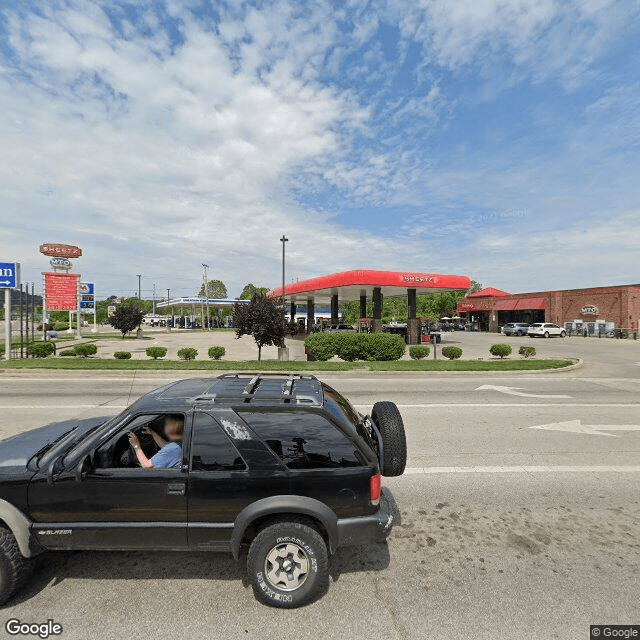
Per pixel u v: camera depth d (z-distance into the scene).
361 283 30.23
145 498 3.40
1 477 3.40
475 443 7.86
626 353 26.77
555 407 10.94
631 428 8.95
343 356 20.14
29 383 14.05
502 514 5.07
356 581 3.71
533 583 3.69
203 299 67.94
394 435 4.28
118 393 12.20
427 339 36.91
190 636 3.02
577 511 5.15
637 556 4.15
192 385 4.36
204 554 4.06
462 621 3.20
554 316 47.53
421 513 5.08
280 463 3.47
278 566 3.36
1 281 19.08
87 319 91.06
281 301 20.06
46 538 3.38
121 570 3.80
